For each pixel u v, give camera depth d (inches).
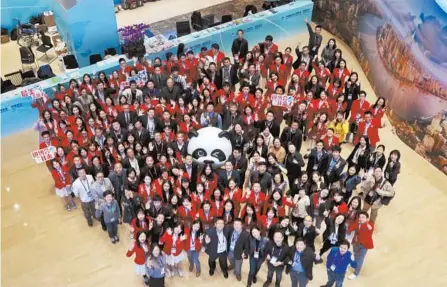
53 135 401.1
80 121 387.5
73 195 390.6
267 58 477.1
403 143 446.9
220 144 371.6
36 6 626.5
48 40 552.1
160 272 295.3
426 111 408.2
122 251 348.5
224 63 458.6
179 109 412.5
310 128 406.6
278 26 567.2
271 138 373.1
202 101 411.5
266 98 420.5
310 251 275.3
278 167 343.9
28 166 427.8
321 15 623.5
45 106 434.3
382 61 482.9
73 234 362.9
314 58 489.1
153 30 611.5
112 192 334.3
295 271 284.4
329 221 306.7
